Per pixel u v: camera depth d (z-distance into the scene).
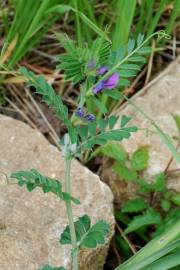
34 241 0.75
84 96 0.57
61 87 1.04
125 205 0.86
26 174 0.59
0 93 1.02
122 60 0.58
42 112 1.02
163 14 1.09
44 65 1.07
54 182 0.59
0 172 0.82
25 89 1.03
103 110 0.57
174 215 0.84
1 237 0.74
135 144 0.92
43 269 0.64
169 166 0.88
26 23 0.97
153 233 0.85
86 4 0.96
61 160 0.86
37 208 0.78
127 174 0.86
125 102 1.00
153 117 0.95
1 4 1.06
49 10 0.92
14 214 0.77
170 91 1.00
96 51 0.57
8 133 0.88
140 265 0.68
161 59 1.08
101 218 0.80
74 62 0.56
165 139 0.72
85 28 0.97
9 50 0.97
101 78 0.56
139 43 0.59
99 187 0.83
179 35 1.09
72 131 0.58
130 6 0.90
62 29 1.08
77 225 0.64
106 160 0.93
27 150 0.86
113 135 0.60
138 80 1.05
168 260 0.68
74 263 0.63
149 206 0.86
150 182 0.88
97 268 0.80
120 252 0.87
